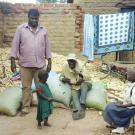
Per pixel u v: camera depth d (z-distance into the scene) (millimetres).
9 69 4535
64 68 3715
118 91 4121
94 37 4879
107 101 3768
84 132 3023
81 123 3227
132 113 2945
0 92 3803
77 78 3637
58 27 5785
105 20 4852
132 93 2934
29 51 3299
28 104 3422
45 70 3139
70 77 3654
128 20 4848
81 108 3459
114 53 5977
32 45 3295
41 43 3326
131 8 6164
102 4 6211
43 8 5738
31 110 3525
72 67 3639
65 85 3660
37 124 3184
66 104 3584
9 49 5523
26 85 3383
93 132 3025
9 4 5719
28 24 3303
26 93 3391
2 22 5711
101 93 3695
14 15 5750
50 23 5773
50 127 3127
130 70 3010
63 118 3348
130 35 4887
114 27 4863
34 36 3307
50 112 3117
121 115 2963
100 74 4754
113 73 4719
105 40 4895
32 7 5738
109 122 3016
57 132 3016
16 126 3137
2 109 3383
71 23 5773
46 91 3053
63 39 5809
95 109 3557
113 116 2977
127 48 4918
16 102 3453
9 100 3418
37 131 3029
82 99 3514
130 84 3018
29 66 3322
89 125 3182
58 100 3598
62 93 3588
